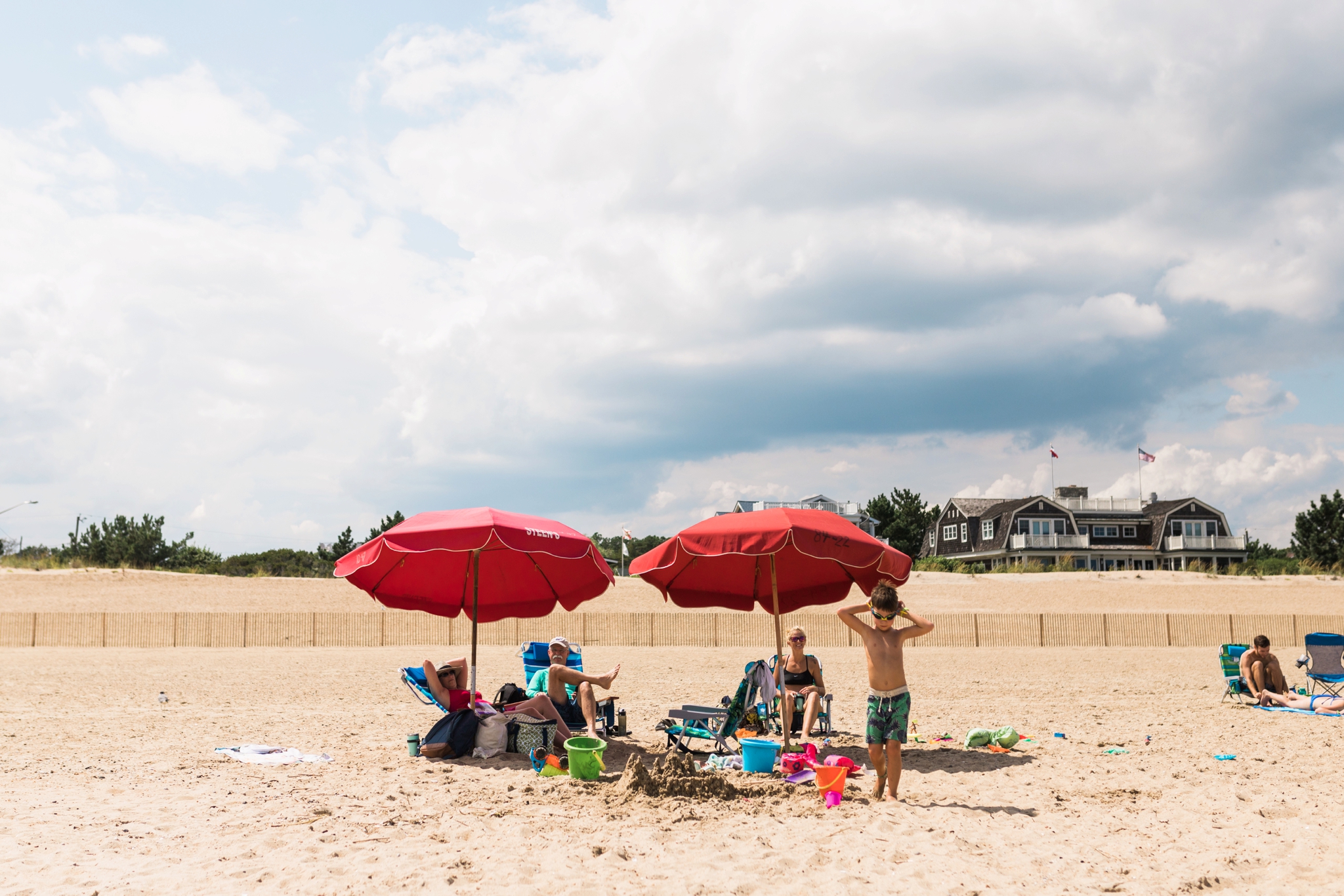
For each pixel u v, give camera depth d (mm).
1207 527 63812
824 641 28469
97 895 4328
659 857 5082
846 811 6047
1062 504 64688
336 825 5699
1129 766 7801
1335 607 37219
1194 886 4551
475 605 8680
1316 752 8383
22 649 25672
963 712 11688
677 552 7676
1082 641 28141
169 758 8086
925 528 69125
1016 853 5152
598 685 8703
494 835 5496
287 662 20422
